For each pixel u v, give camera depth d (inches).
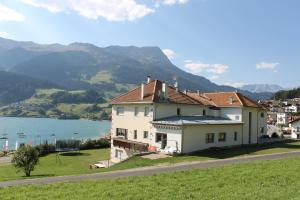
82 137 6171.3
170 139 1916.8
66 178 1037.8
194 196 719.7
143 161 1632.6
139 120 2132.1
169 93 2233.0
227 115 2418.8
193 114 2283.5
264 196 709.9
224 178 903.7
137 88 2333.9
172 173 1001.5
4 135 6456.7
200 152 1903.3
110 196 732.0
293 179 879.7
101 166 1934.1
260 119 2667.3
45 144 2657.5
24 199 724.7
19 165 1529.3
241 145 2279.8
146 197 717.3
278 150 1930.4
